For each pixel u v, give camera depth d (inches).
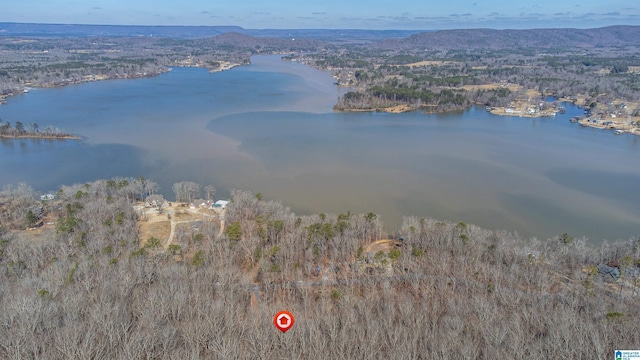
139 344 2450.8
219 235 4190.5
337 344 2564.0
